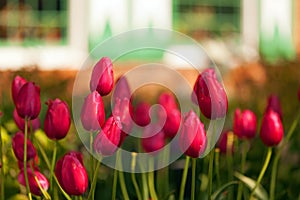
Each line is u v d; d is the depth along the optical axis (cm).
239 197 155
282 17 555
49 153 202
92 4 514
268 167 196
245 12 555
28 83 138
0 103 305
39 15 521
